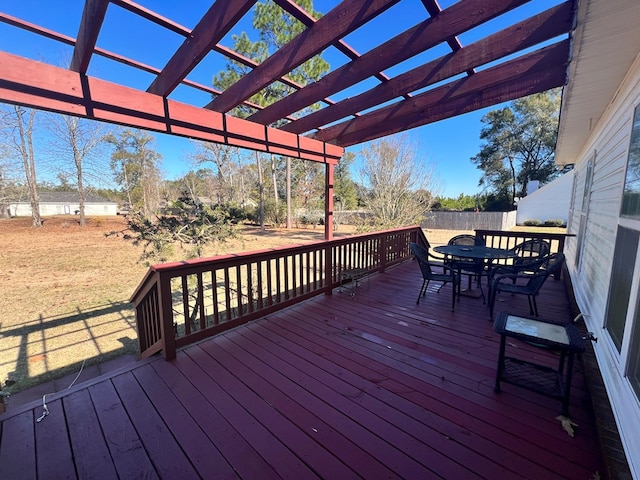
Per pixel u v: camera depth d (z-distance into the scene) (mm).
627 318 1792
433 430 1640
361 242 4770
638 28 1662
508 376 2023
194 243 5941
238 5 1786
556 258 3320
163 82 2580
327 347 2604
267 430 1672
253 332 2910
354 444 1561
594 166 3939
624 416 1574
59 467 1462
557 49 2346
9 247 12156
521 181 24234
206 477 1395
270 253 3312
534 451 1488
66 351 3949
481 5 1826
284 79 2801
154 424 1729
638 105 2104
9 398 2984
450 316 3297
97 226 19188
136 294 2830
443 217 18172
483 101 3008
